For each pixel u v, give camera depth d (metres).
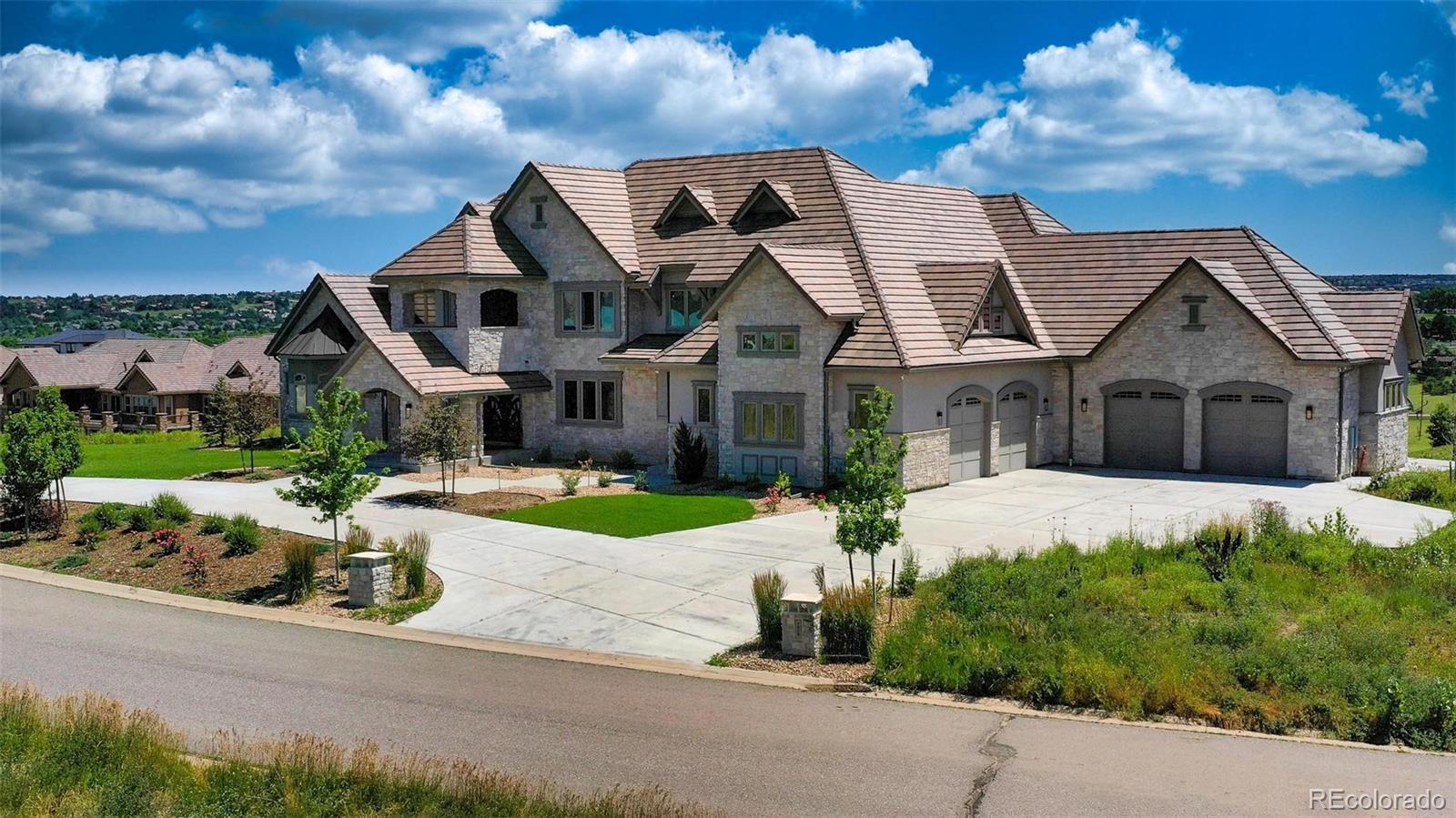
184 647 18.52
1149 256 37.44
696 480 33.56
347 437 37.69
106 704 14.42
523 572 22.70
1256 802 12.09
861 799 12.27
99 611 21.09
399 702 15.57
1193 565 21.25
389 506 30.06
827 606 17.58
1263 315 34.03
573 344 38.75
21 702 14.65
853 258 34.12
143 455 42.28
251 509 29.81
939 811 11.96
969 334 33.72
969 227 39.72
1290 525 25.66
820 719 14.78
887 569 22.58
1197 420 34.88
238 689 16.25
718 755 13.55
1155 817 11.75
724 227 37.56
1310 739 14.00
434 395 35.66
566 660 17.42
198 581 23.06
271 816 11.77
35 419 27.81
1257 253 35.72
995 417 34.81
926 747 13.77
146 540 26.55
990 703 15.39
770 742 13.95
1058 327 37.41
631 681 16.41
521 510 29.00
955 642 16.95
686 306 37.31
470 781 12.23
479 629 19.16
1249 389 33.88
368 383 36.91
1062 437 37.28
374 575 20.75
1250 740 13.98
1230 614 18.11
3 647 18.70
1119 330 35.69
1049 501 30.23
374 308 40.50
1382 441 35.09
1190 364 34.81
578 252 38.34
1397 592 19.19
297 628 19.62
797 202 36.75
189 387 62.09
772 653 17.58
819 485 31.86
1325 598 19.45
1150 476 34.62
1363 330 34.47
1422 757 13.39
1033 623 17.48
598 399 38.47
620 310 37.69
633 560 23.53
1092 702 15.23
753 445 33.03
